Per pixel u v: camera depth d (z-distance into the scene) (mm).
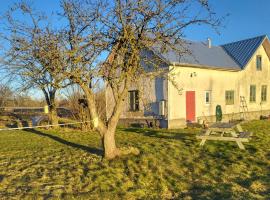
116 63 9219
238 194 6238
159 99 18500
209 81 20969
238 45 26656
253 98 25547
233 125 12031
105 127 9562
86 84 9109
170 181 7289
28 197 6379
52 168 8789
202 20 8953
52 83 8281
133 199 6172
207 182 7160
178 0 8711
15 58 8234
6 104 31672
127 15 8648
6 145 13844
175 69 18078
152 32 8875
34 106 34344
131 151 9969
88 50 8516
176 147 11125
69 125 20828
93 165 8750
